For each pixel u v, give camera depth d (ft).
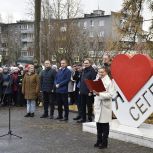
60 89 42.37
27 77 45.93
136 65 34.30
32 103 45.85
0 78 55.16
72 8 124.67
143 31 45.57
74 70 50.14
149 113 33.53
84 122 40.78
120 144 31.14
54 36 118.52
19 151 28.68
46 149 29.40
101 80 28.81
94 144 30.78
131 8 46.09
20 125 39.86
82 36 124.67
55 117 45.50
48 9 124.06
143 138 30.71
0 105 56.65
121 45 46.34
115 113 36.29
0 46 242.99
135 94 34.42
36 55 66.28
